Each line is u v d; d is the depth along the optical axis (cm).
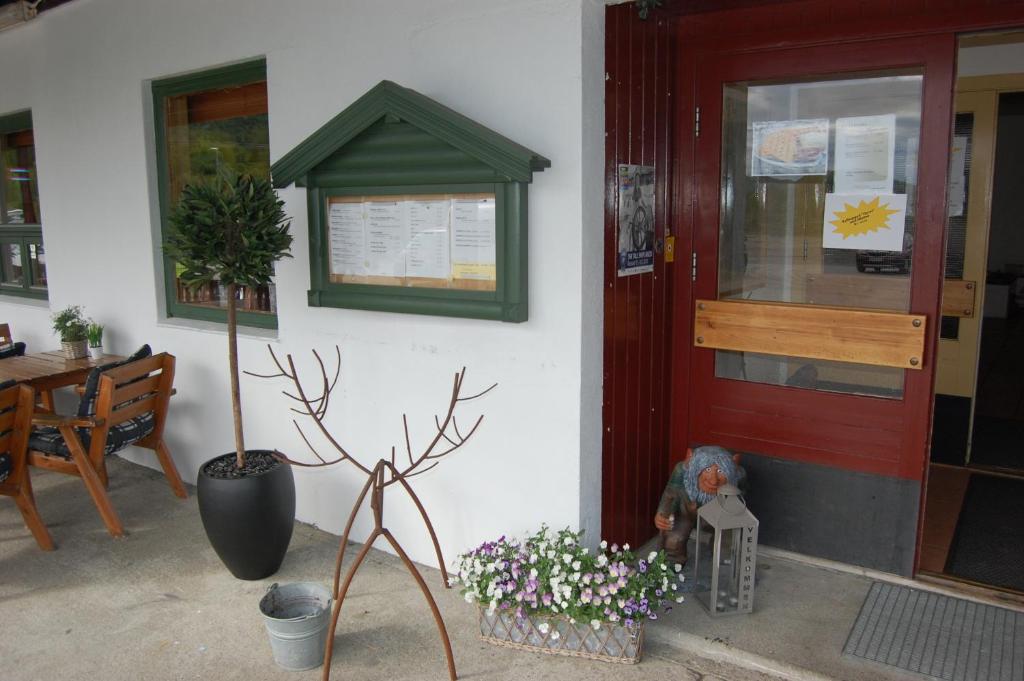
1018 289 959
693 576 321
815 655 270
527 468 310
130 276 475
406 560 265
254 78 399
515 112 296
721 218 344
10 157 587
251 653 289
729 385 349
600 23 288
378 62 334
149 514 419
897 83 300
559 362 296
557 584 271
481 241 304
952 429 463
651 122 330
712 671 269
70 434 379
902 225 305
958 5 284
